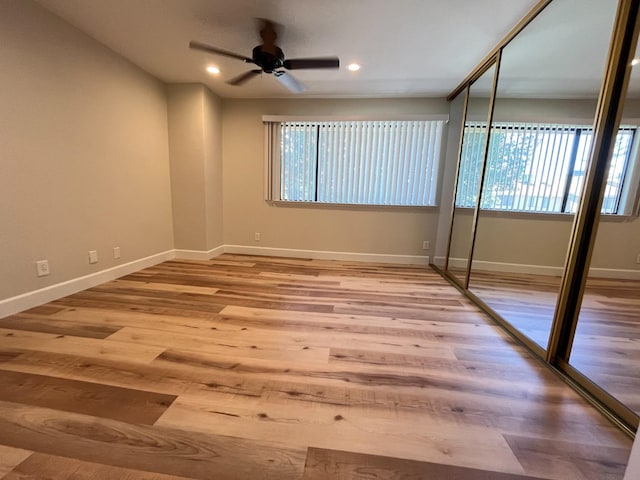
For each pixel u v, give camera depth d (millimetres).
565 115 2236
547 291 2367
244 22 2213
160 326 1960
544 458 1040
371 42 2445
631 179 1809
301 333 1929
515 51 2418
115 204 2885
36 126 2102
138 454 1000
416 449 1062
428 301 2605
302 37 2393
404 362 1631
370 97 3758
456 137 3596
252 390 1352
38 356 1556
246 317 2152
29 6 2000
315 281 3102
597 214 1511
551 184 2406
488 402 1325
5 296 1988
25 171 2049
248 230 4293
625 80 1411
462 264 3250
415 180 3850
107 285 2740
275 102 3936
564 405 1319
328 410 1242
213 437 1082
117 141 2859
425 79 3158
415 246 4039
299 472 956
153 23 2262
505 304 2447
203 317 2125
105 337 1786
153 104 3342
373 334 1953
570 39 2121
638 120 1469
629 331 2002
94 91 2562
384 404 1290
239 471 953
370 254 4133
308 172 4027
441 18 2092
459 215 3410
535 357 1722
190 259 3879
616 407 1269
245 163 4129
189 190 3754
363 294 2740
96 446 1024
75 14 2166
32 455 982
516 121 2705
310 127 3908
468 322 2186
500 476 965
